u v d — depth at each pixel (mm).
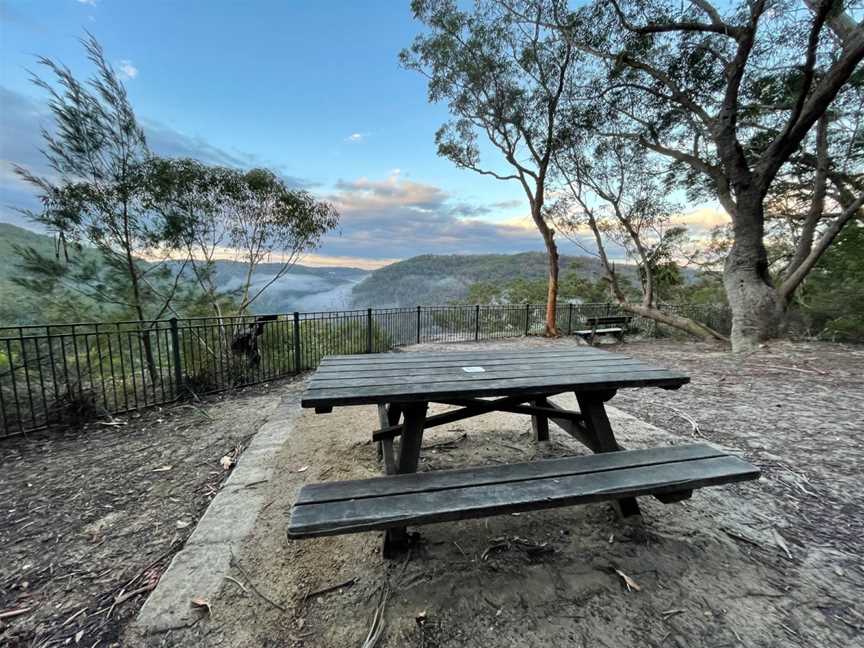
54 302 4832
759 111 8555
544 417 2945
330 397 1732
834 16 6125
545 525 1899
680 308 11594
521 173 11102
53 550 1797
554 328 10898
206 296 6648
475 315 10328
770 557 1675
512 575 1568
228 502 2146
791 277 8141
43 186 4652
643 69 8367
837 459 2684
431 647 1253
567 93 10062
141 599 1487
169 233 5746
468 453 2781
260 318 5410
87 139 4816
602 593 1474
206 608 1412
